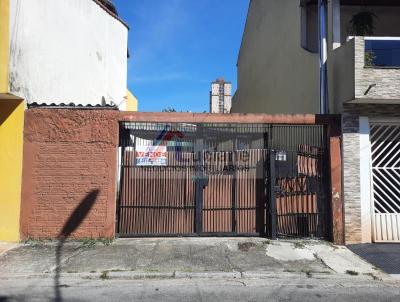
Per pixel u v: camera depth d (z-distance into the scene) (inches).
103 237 340.5
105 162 343.9
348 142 357.4
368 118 361.4
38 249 315.0
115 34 606.2
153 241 339.6
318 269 282.0
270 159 356.5
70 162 342.6
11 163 337.7
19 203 336.8
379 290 244.7
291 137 362.9
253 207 359.6
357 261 301.7
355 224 351.9
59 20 416.8
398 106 359.9
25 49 342.3
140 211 353.4
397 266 291.0
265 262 294.5
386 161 368.8
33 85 358.3
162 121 349.7
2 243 329.4
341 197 354.6
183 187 357.1
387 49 349.1
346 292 239.9
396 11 473.4
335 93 379.6
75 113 345.4
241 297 227.6
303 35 478.6
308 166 361.7
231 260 297.1
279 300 223.1
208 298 225.1
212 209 357.4
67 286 246.1
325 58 399.2
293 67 517.3
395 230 355.6
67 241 335.6
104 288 242.7
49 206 339.3
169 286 247.9
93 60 517.0
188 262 290.8
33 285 247.3
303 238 356.5
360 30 432.8
